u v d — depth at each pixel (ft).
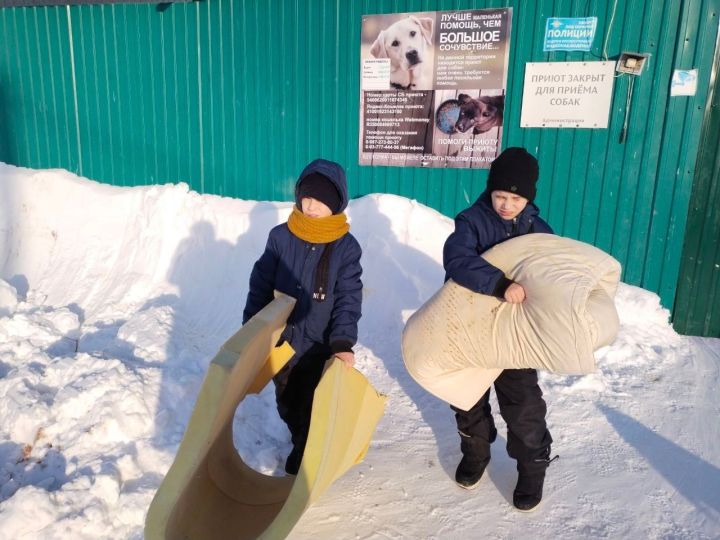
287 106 18.17
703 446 10.98
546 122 15.93
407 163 17.35
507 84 16.07
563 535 8.70
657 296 15.90
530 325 7.80
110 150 20.68
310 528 8.71
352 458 8.14
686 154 15.23
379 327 15.65
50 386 11.77
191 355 13.50
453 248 8.43
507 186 8.14
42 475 9.56
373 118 17.37
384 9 16.63
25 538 7.93
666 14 14.71
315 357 8.92
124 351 13.74
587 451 10.83
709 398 12.71
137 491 8.95
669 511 9.24
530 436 8.75
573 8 15.24
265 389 12.17
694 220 15.61
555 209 16.40
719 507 9.32
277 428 11.10
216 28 18.33
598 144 15.75
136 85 19.75
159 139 19.92
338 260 8.73
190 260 17.71
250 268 17.12
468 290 8.46
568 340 7.49
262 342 7.07
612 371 13.80
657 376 13.60
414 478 9.95
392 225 16.94
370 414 8.16
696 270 15.83
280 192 18.89
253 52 18.13
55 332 14.93
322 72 17.60
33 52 20.83
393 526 8.80
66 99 20.83
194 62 18.85
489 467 10.30
